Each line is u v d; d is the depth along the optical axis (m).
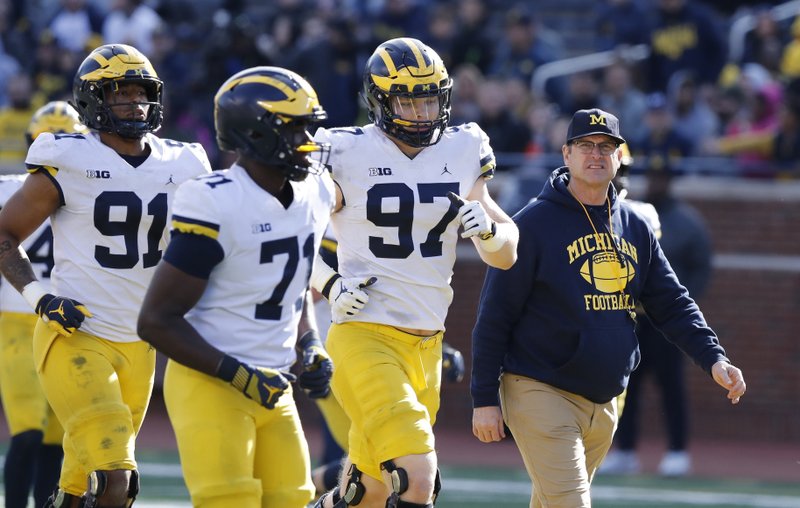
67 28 49.94
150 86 19.38
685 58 46.25
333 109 44.31
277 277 16.23
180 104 45.97
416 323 19.22
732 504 32.28
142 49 49.59
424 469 18.27
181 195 15.70
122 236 19.19
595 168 19.42
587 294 19.45
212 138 43.62
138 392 19.70
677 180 43.22
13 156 45.12
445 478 35.41
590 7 54.66
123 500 18.53
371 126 19.28
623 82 43.59
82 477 19.08
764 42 48.16
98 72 18.92
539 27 52.44
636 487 34.47
